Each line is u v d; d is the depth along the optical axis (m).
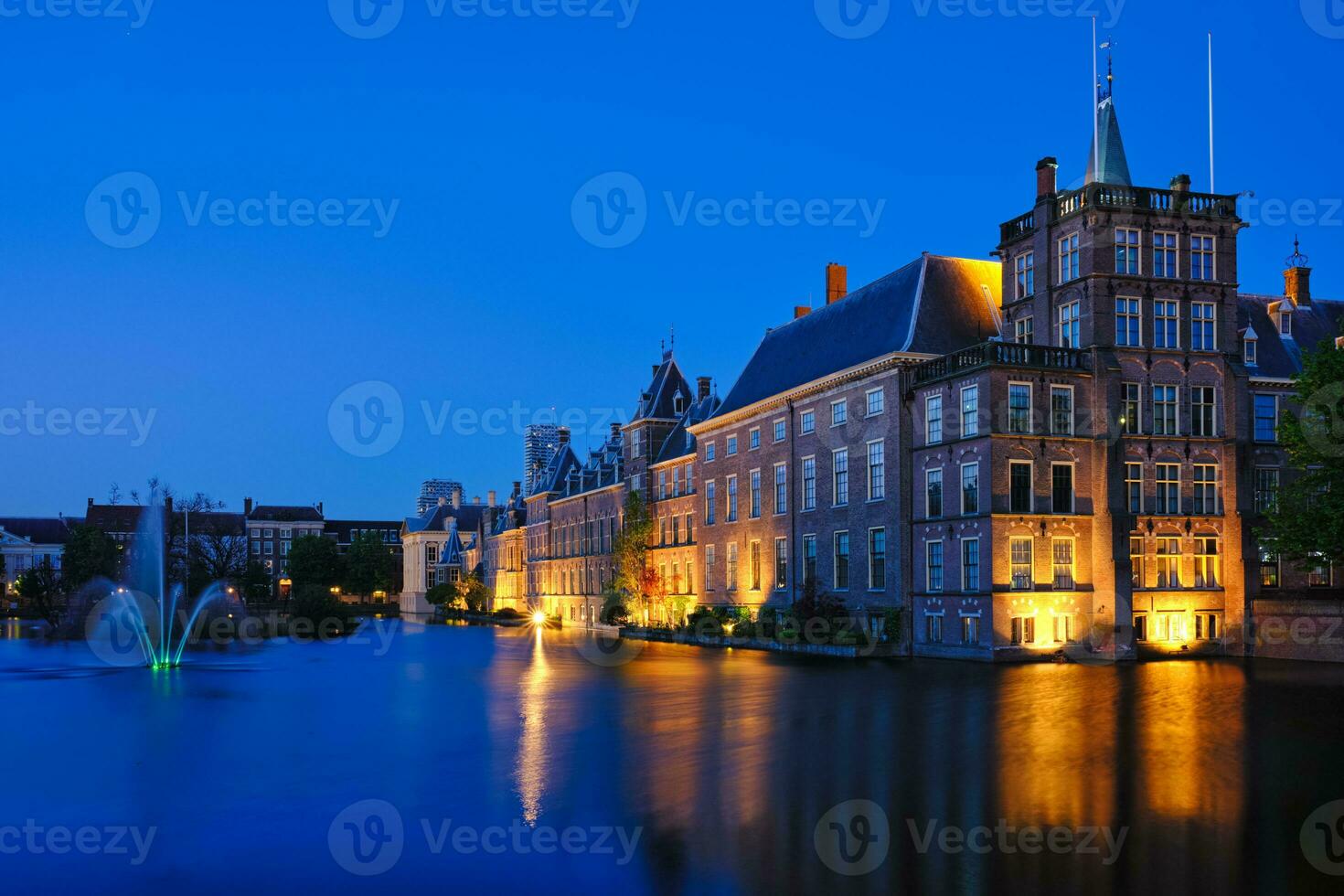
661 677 42.78
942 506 53.47
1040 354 51.31
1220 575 54.06
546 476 131.12
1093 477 51.50
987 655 49.34
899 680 40.50
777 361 73.56
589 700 34.56
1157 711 30.45
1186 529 53.50
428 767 22.67
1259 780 20.67
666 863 15.57
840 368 62.72
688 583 84.12
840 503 62.28
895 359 56.50
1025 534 50.06
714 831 17.20
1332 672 43.09
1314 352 59.50
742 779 21.06
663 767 22.39
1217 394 54.59
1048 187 55.84
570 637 82.69
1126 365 52.81
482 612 138.50
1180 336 53.88
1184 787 20.05
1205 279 54.62
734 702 33.53
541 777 21.47
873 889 14.37
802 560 66.38
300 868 15.60
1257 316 60.09
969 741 25.28
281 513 194.62
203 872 15.43
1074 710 30.78
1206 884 14.46
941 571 53.38
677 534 87.06
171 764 23.19
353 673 46.75
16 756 24.31
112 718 30.89
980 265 62.16
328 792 20.28
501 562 152.38
